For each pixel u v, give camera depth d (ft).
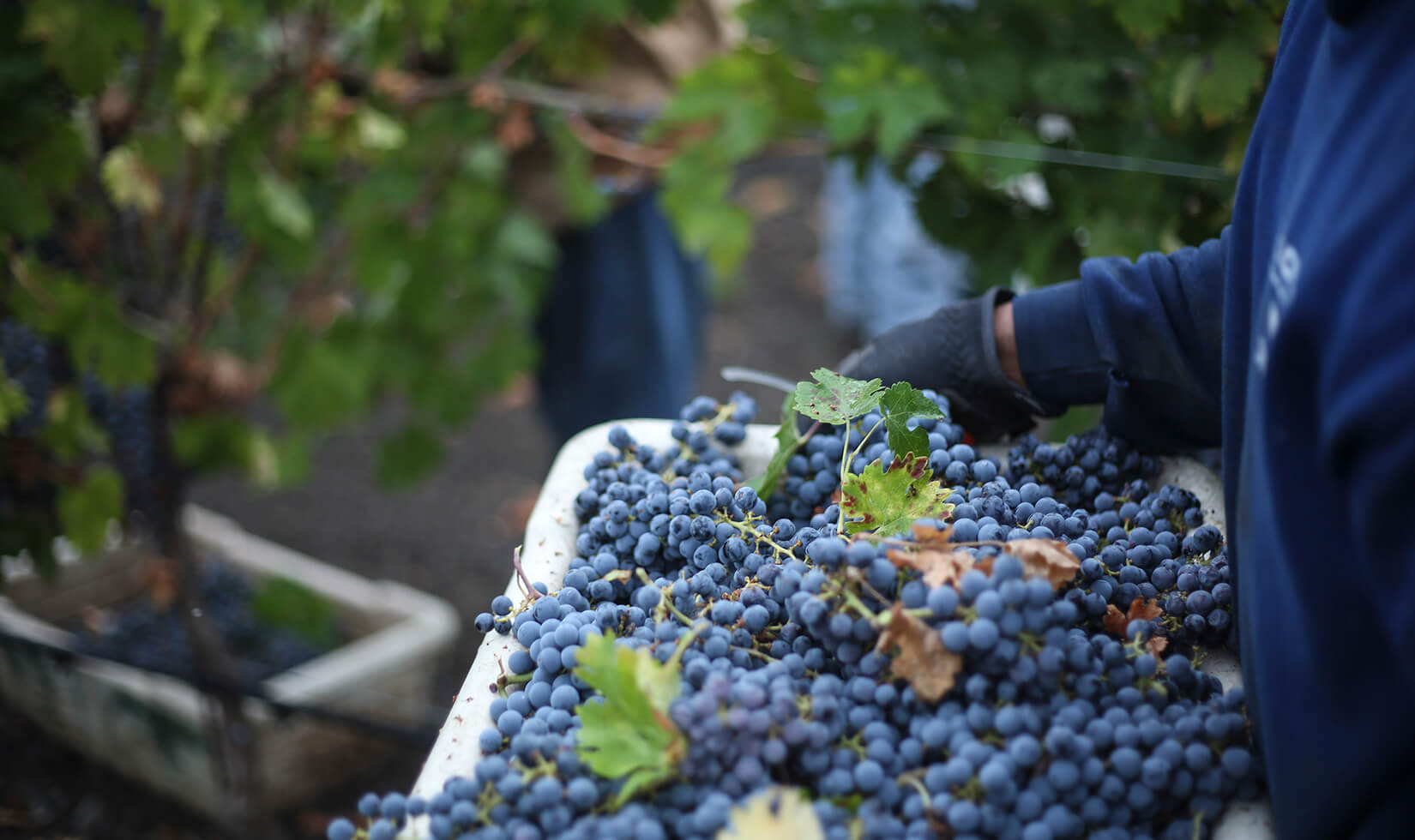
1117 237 5.10
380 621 8.94
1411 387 1.93
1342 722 2.26
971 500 3.09
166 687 7.47
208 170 6.70
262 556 9.57
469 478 12.56
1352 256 2.07
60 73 5.51
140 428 7.63
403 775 8.31
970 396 3.67
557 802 2.48
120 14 5.50
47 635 7.70
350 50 7.35
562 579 3.29
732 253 7.04
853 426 3.43
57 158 5.72
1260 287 2.46
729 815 2.36
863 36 5.89
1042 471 3.57
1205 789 2.55
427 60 7.90
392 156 7.50
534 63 7.78
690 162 6.93
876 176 13.12
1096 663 2.64
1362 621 2.20
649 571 3.24
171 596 7.43
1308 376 2.23
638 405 9.77
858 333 14.85
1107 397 3.54
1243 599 2.54
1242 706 2.66
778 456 3.45
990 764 2.39
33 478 6.53
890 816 2.44
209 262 7.42
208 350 7.77
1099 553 3.05
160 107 6.28
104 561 8.94
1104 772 2.49
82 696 7.60
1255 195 2.60
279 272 7.94
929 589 2.56
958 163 5.58
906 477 2.96
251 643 8.87
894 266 13.46
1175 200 5.11
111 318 6.14
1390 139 2.06
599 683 2.52
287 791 7.88
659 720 2.44
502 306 9.02
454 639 9.89
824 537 2.76
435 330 8.21
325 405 7.55
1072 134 5.51
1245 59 4.53
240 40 6.97
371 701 8.19
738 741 2.45
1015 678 2.50
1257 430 2.34
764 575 2.87
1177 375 3.33
